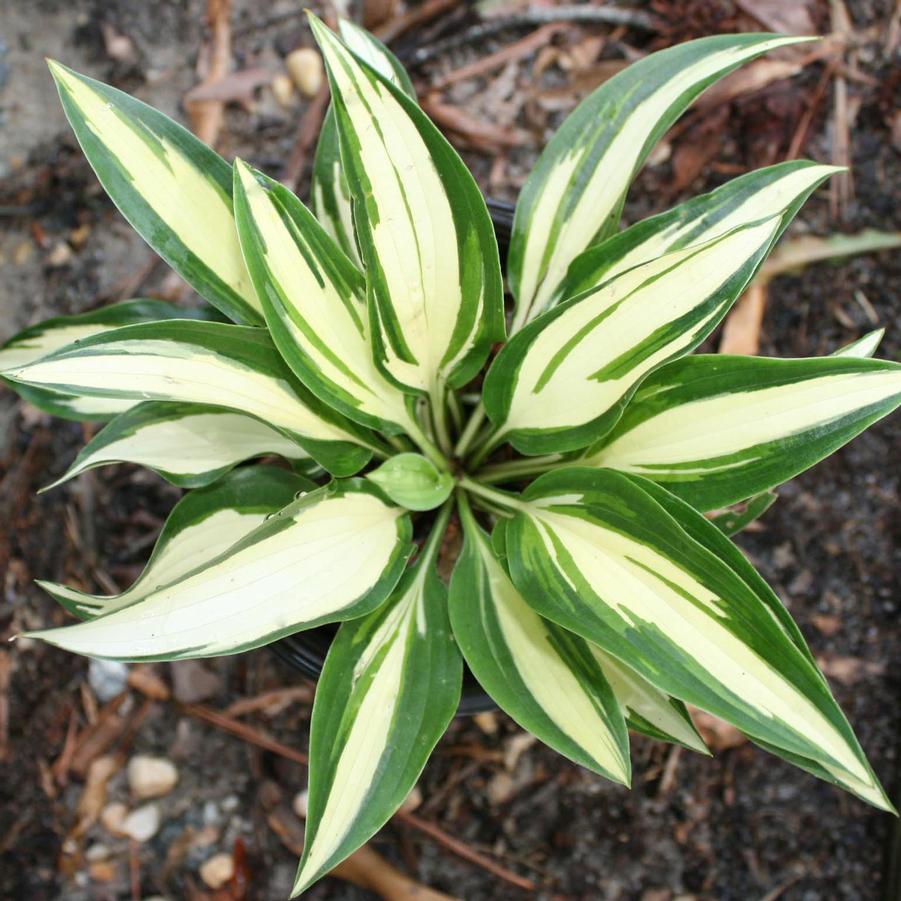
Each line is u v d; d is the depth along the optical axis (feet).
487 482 1.08
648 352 0.81
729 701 0.72
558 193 0.98
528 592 0.84
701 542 0.78
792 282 1.44
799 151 1.46
